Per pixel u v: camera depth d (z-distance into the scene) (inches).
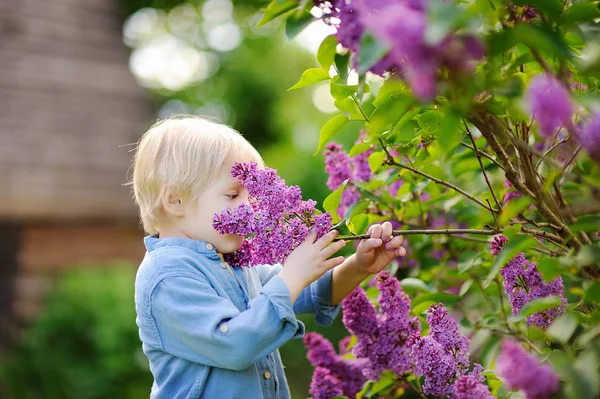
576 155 45.2
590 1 42.4
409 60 35.0
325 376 64.0
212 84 521.3
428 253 70.8
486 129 44.1
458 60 34.1
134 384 205.9
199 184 59.4
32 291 221.9
